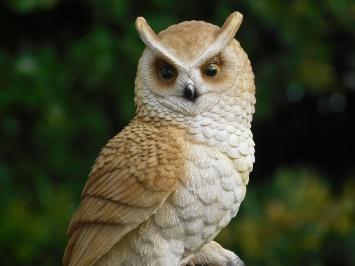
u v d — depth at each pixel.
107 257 7.28
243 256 13.91
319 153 16.11
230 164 7.23
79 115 14.34
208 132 7.20
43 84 13.98
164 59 7.19
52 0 13.65
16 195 14.28
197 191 7.12
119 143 7.30
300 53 14.27
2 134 14.45
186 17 14.40
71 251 7.43
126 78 14.09
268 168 15.89
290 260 13.95
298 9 14.02
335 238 14.05
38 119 14.26
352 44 14.73
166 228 7.16
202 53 7.14
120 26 14.23
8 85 13.96
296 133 15.97
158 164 7.07
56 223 13.94
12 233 13.74
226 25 7.20
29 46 14.66
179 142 7.16
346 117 16.00
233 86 7.29
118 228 7.14
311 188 14.32
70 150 14.54
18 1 13.52
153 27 13.94
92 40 13.98
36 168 14.47
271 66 14.40
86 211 7.28
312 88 14.52
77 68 14.07
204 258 7.61
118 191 7.13
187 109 7.20
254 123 15.05
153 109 7.29
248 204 14.26
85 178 14.52
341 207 14.14
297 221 14.04
